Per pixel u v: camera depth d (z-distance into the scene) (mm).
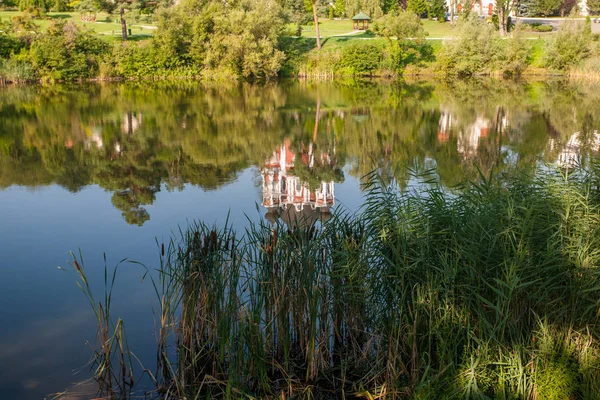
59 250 12484
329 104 37906
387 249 8133
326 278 8031
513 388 6695
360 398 7234
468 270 7375
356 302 7910
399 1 94000
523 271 7305
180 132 28000
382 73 56219
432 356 7363
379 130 28516
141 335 8711
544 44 56781
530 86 47156
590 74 52219
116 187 18172
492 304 6918
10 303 9898
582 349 7004
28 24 51875
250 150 24094
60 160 22156
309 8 86875
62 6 74375
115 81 52031
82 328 9016
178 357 7855
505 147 23828
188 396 7211
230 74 53156
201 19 53594
